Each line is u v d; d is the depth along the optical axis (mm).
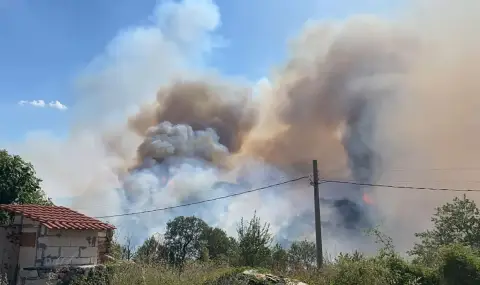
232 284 9469
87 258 15734
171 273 10289
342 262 11750
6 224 15406
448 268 12508
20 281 13938
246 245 18703
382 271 11711
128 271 10219
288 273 13250
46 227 14484
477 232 21797
